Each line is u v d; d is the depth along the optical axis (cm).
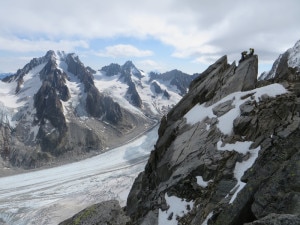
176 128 3966
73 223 1051
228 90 3956
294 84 3434
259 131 2944
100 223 1056
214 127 3419
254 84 3928
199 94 4303
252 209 1748
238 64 4316
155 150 4047
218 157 2992
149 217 3058
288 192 1634
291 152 2109
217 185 2725
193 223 2622
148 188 3862
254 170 2353
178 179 3133
